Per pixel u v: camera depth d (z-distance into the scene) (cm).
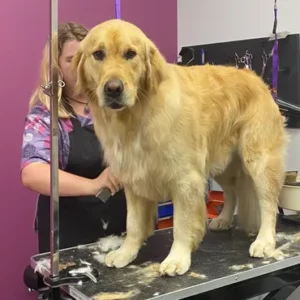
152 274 121
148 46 120
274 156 149
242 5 227
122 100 113
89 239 171
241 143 149
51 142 106
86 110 171
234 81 148
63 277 114
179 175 125
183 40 262
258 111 149
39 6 226
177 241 127
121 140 124
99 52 118
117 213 174
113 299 105
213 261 131
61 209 168
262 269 125
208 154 141
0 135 221
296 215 172
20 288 234
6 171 224
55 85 105
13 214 228
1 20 215
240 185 160
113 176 136
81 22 237
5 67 219
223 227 163
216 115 140
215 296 123
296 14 203
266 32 216
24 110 226
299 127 200
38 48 227
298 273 139
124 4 245
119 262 126
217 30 241
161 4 259
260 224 154
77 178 146
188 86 133
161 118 120
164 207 214
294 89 203
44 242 169
